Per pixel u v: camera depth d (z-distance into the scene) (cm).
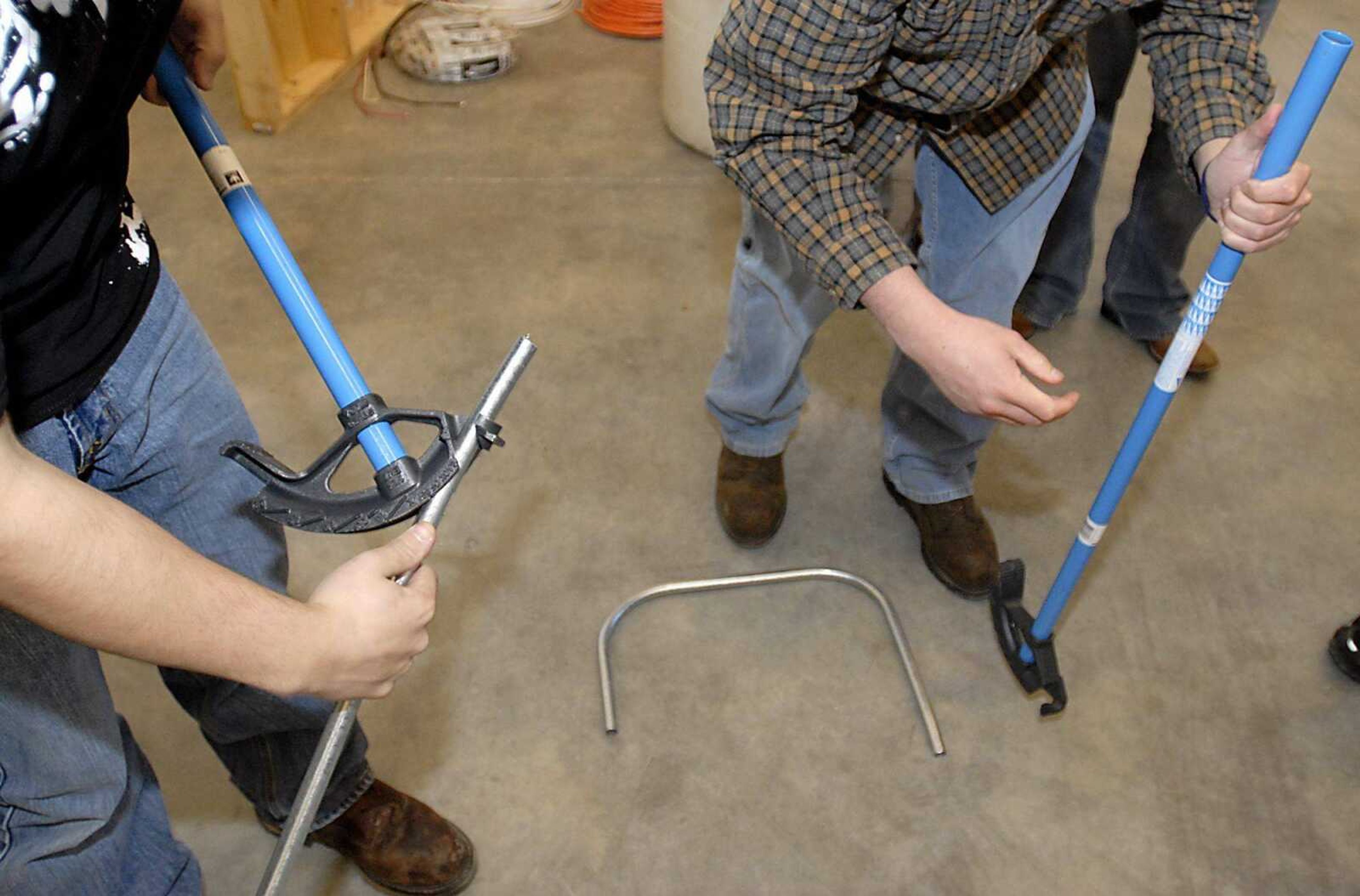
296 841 89
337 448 83
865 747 159
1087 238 208
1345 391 216
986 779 155
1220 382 217
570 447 200
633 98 293
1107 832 150
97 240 85
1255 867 146
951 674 168
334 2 278
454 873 141
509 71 301
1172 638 173
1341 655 168
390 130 277
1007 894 144
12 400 83
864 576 182
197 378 100
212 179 95
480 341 220
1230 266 108
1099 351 223
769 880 145
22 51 63
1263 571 183
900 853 147
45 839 91
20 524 55
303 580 178
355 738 128
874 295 108
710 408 183
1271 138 99
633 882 144
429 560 180
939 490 178
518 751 157
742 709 163
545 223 250
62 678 88
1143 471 198
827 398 213
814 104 106
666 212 255
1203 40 123
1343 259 247
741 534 183
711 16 243
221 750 126
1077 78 132
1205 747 159
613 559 182
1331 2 343
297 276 93
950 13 102
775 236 144
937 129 128
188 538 106
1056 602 142
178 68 95
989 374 103
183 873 115
